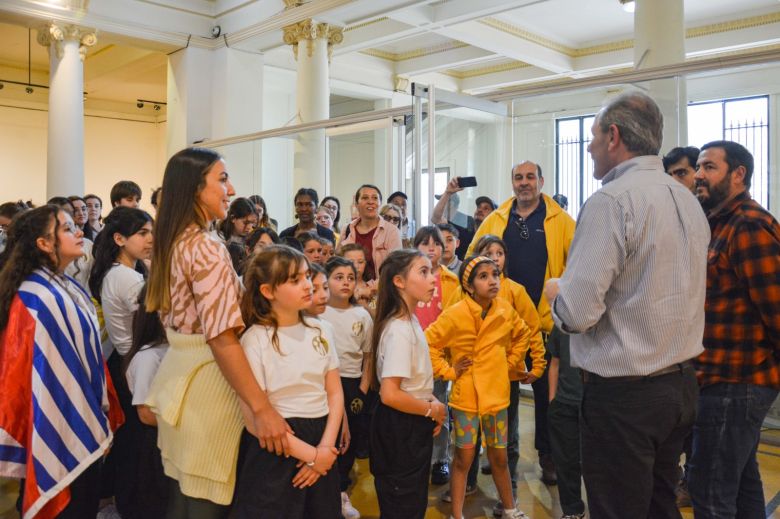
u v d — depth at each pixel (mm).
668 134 3324
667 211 1664
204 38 8242
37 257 2188
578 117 3672
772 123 3352
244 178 6191
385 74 10797
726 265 2066
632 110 1765
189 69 8180
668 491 1807
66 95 7543
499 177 3820
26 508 2010
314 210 4570
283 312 1890
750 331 2014
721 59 3090
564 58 10055
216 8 8289
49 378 2066
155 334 2289
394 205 4078
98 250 2717
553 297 1810
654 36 5047
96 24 7559
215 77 8289
